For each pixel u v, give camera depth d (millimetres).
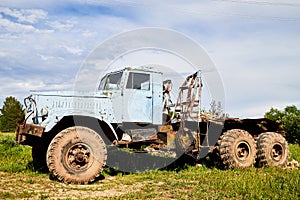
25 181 7469
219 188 6809
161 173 8992
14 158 10062
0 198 6066
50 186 7195
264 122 10711
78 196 6430
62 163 7566
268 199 5977
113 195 6570
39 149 9047
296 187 6695
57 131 8320
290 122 25875
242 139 9898
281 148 10516
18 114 50438
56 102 8141
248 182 7102
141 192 6664
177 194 6406
